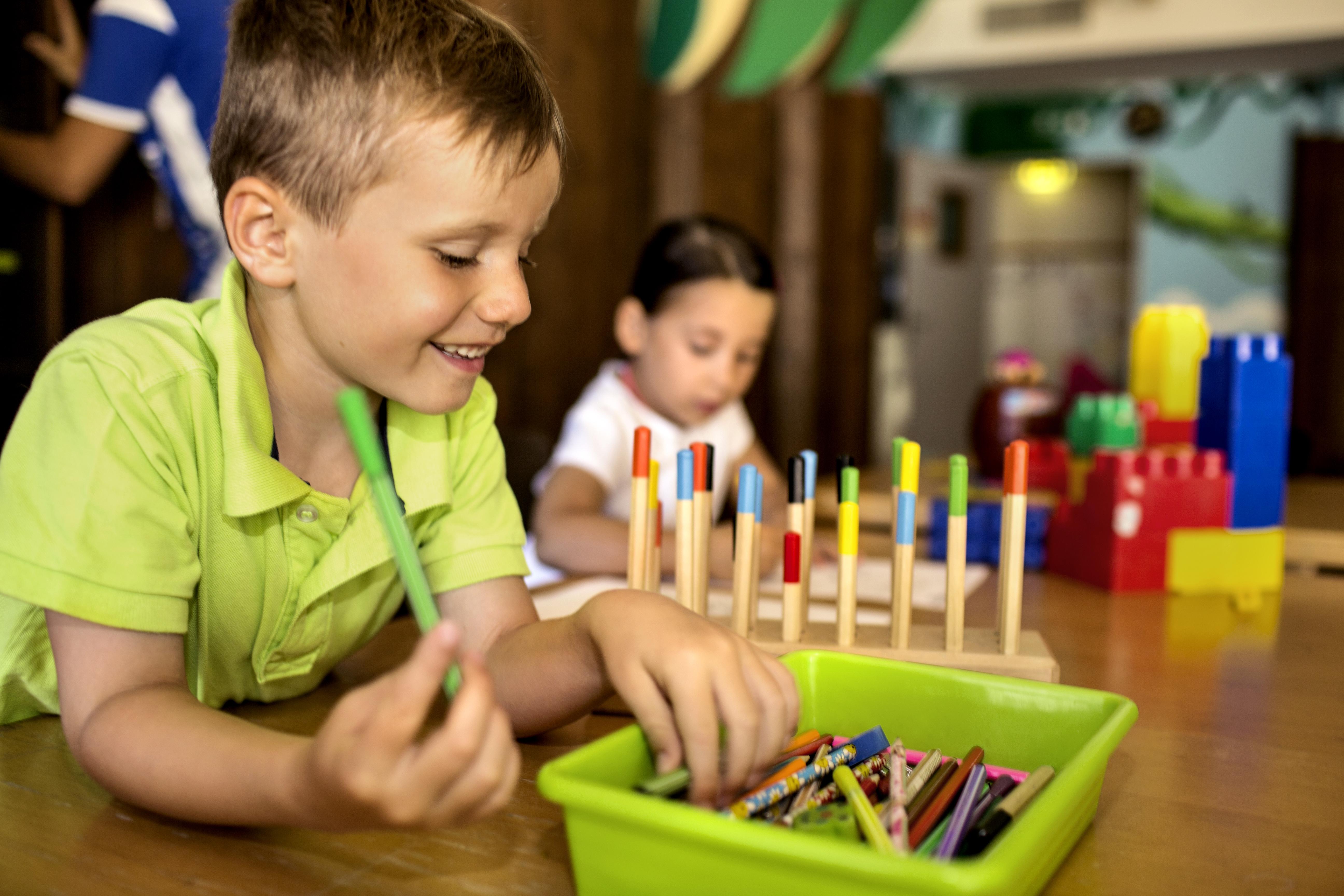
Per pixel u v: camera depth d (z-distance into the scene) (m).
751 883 0.34
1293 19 4.12
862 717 0.54
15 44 1.44
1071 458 1.23
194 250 1.35
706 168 3.49
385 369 0.50
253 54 0.49
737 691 0.43
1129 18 4.35
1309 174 4.93
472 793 0.33
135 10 1.21
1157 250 5.58
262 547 0.58
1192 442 1.12
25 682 0.57
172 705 0.46
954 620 0.67
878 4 2.21
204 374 0.55
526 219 0.50
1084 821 0.44
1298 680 0.70
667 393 1.37
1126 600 0.95
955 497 0.66
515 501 0.71
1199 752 0.56
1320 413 4.88
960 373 5.75
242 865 0.42
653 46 2.23
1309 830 0.46
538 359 2.68
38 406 0.52
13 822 0.45
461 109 0.46
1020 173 6.72
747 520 0.69
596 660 0.52
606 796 0.36
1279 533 1.00
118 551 0.49
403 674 0.32
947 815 0.43
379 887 0.40
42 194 1.35
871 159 4.35
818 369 4.22
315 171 0.47
